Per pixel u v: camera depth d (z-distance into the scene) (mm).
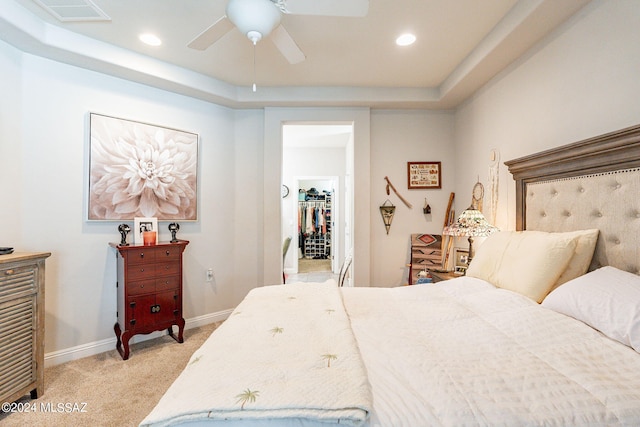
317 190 8375
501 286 1794
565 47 1892
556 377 936
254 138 3553
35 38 2107
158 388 2086
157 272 2664
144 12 2047
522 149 2320
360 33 2287
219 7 1994
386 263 3594
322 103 3348
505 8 2002
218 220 3404
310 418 787
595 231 1545
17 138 2230
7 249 1907
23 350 1864
